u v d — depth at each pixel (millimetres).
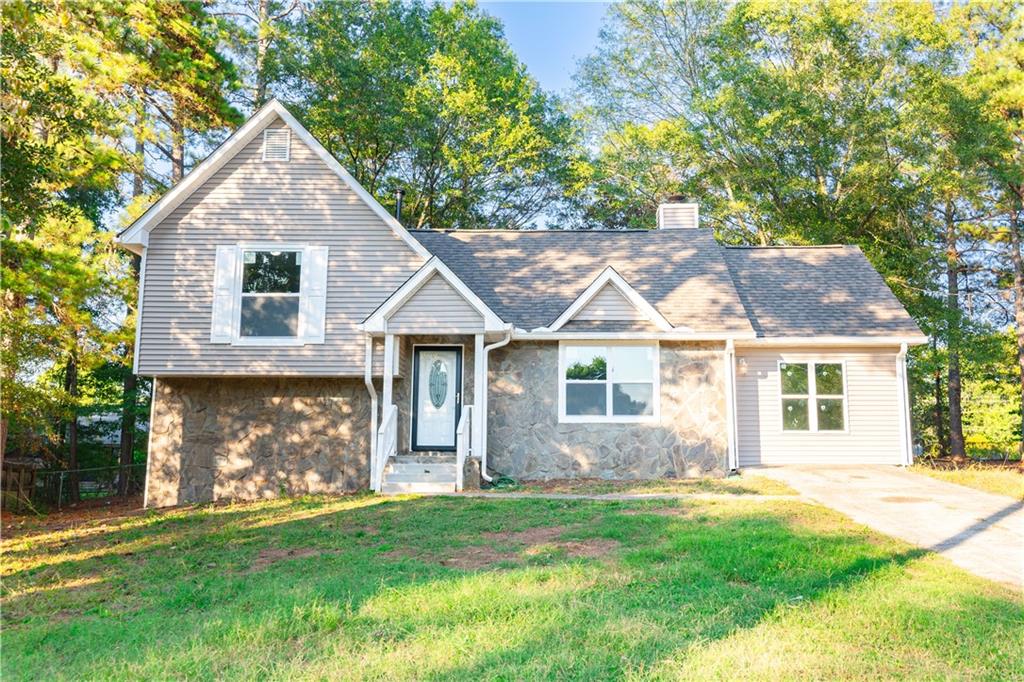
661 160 30156
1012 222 24375
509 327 14406
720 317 15953
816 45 27547
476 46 32281
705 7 30859
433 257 14102
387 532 9711
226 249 14938
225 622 5898
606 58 32469
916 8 25516
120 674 4922
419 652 5145
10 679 5000
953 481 13688
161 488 14750
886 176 25828
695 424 15508
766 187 28406
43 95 13070
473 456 14281
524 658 4992
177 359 14531
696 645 5121
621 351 15844
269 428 14984
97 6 15453
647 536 8938
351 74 27703
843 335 16844
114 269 16719
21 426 16141
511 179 32719
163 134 19406
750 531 8781
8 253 13719
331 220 15133
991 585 6590
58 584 7734
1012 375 28594
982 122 22656
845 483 13383
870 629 5441
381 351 14711
